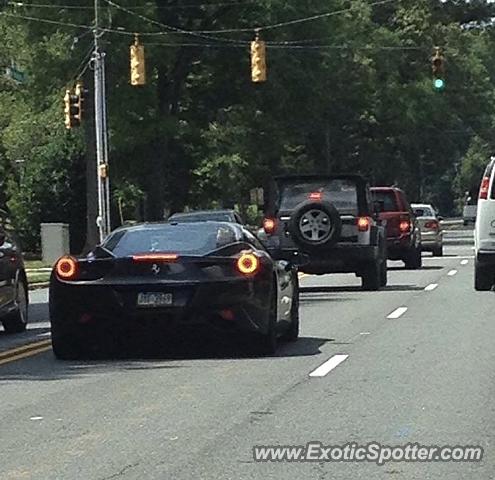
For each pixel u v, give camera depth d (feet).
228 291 60.13
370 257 107.14
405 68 287.48
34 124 214.48
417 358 61.26
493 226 99.04
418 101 280.72
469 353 63.00
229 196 254.47
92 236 192.03
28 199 220.02
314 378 54.95
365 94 251.39
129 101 189.57
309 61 211.20
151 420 45.39
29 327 83.71
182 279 60.13
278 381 54.24
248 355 63.52
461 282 117.39
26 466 37.96
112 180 216.54
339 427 43.32
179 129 198.70
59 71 187.73
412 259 143.64
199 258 60.54
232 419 45.21
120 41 184.96
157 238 63.41
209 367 59.41
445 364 58.95
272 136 225.56
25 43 190.29
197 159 234.58
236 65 210.18
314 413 46.14
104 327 60.95
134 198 241.14
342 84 241.35
